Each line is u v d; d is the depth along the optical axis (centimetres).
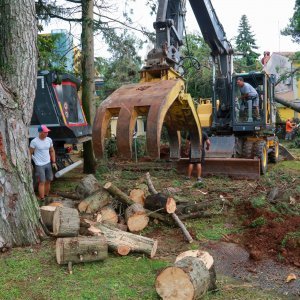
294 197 744
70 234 511
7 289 406
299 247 531
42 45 1049
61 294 395
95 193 638
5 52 528
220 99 1203
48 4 1030
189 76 2480
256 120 1132
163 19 673
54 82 891
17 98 525
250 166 1013
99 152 532
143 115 539
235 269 487
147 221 603
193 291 371
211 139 1110
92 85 1074
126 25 1102
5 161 509
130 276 441
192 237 586
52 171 864
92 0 1046
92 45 1065
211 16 992
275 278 461
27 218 521
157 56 625
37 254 491
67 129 910
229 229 623
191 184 930
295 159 1546
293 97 3216
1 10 529
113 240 505
